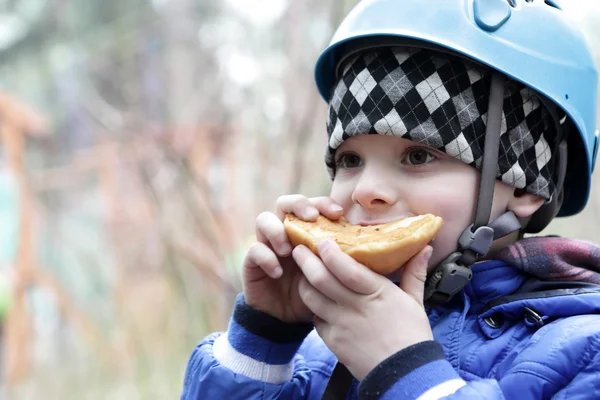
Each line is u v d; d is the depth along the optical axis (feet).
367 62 3.85
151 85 20.95
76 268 27.63
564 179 4.54
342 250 3.44
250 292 4.00
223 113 20.07
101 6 23.32
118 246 26.71
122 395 23.06
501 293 3.85
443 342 3.76
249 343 3.99
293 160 14.92
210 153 19.98
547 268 3.82
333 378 3.83
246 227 19.67
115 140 23.93
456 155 3.66
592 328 3.35
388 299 3.34
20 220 27.53
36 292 27.76
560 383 3.25
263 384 3.94
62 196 27.50
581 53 4.11
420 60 3.72
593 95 4.23
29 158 27.53
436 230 3.44
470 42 3.66
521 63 3.73
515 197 3.92
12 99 26.84
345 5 12.91
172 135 19.85
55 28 24.99
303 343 4.58
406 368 3.16
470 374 3.58
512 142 3.77
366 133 3.75
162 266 23.79
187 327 21.62
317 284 3.42
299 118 16.56
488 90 3.73
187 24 20.61
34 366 26.78
